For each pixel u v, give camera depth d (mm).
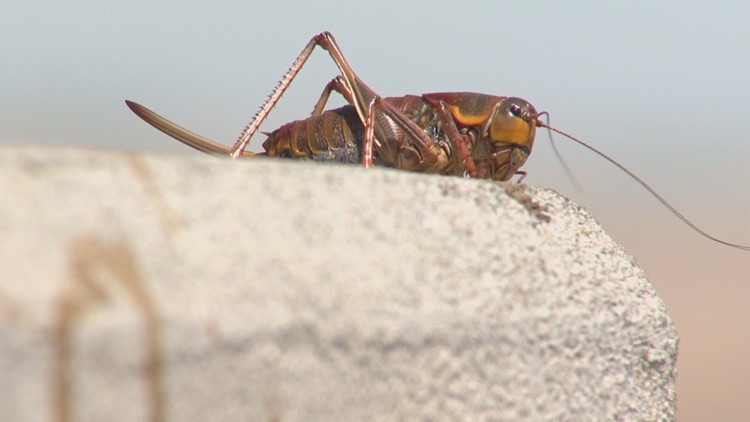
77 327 362
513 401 540
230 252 432
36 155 407
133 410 378
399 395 482
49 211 389
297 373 435
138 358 379
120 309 377
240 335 411
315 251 469
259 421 420
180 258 413
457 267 536
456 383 510
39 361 353
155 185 435
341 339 453
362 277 479
